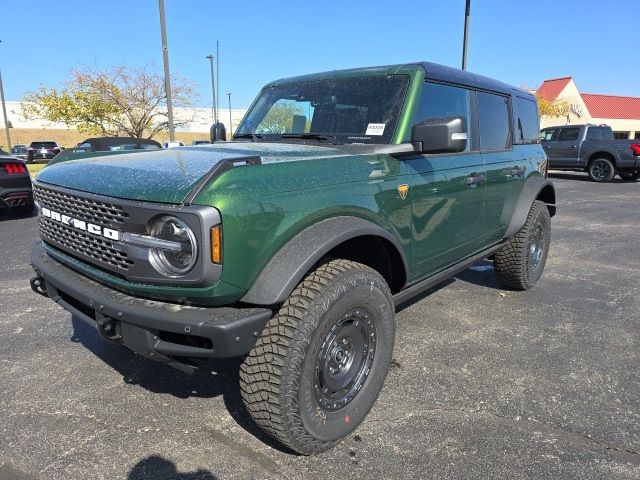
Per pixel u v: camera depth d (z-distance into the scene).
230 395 3.15
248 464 2.51
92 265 2.61
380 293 2.74
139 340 2.30
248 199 2.19
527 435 2.76
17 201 8.97
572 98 37.53
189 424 2.84
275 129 3.80
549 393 3.19
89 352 3.71
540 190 4.96
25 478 2.39
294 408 2.35
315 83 3.81
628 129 41.75
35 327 4.16
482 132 4.18
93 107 20.94
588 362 3.62
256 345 2.35
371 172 2.85
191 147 3.37
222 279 2.14
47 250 3.00
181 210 2.09
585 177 19.03
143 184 2.29
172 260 2.19
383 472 2.46
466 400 3.10
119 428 2.79
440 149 2.90
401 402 3.07
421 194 3.23
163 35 14.26
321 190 2.52
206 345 2.24
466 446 2.66
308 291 2.40
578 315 4.56
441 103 3.60
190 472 2.45
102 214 2.40
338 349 2.62
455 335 4.08
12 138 51.12
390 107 3.29
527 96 5.25
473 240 4.05
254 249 2.22
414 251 3.27
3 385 3.23
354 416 2.70
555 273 5.98
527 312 4.62
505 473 2.46
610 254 6.99
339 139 3.35
